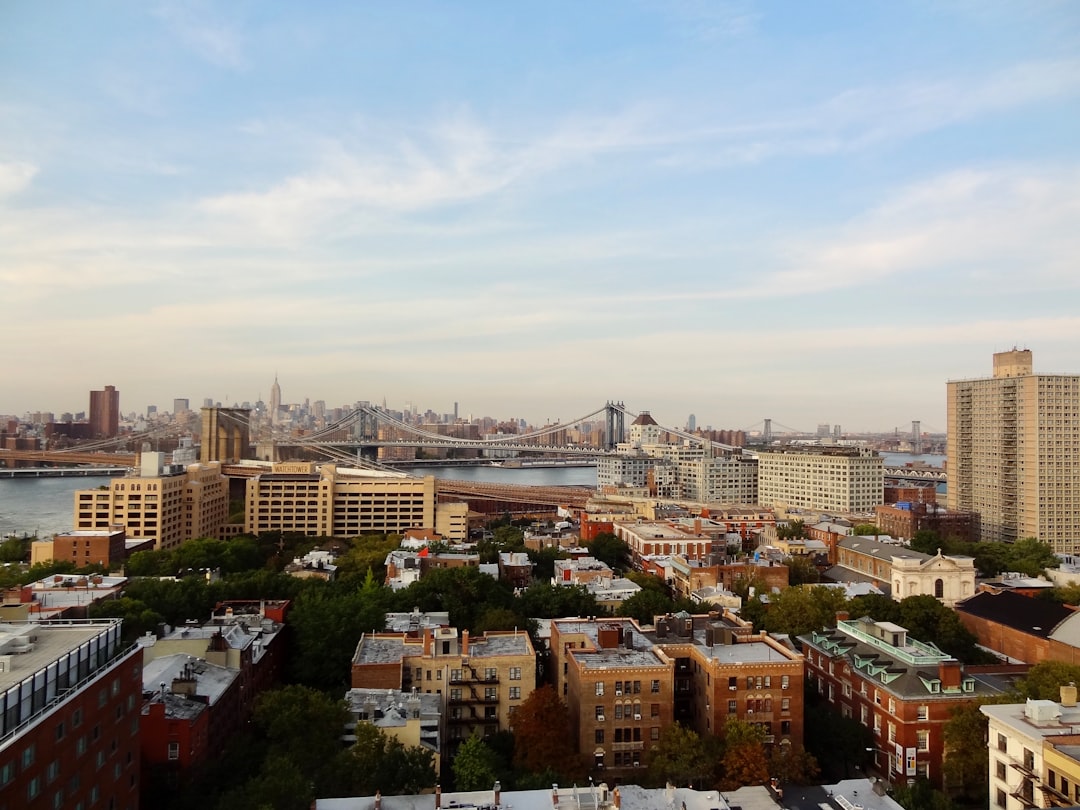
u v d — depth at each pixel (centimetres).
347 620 14012
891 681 11550
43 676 6994
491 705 11938
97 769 7775
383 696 11144
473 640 13225
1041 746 8838
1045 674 11806
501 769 9781
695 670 12006
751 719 11150
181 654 11719
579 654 11869
